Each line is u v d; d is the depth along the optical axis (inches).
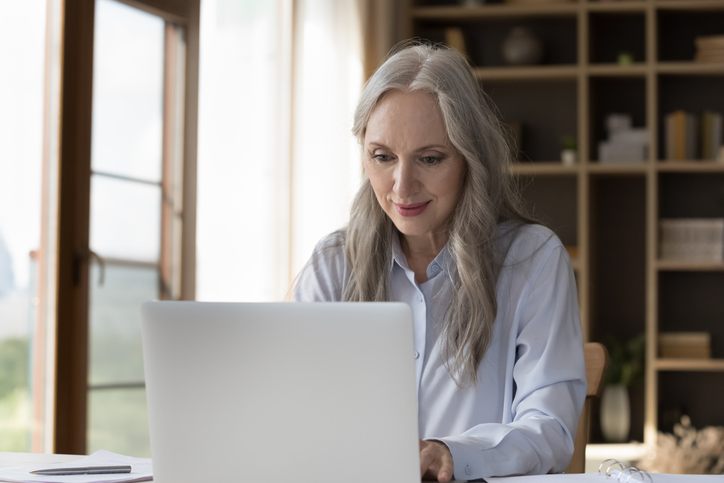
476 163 49.5
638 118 151.3
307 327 32.0
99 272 97.3
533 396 45.1
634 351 141.6
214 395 33.1
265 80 123.5
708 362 137.8
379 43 139.2
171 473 34.1
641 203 150.6
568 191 153.6
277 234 124.2
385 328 31.4
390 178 49.3
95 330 96.9
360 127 51.0
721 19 149.1
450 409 50.3
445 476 35.2
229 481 33.2
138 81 103.7
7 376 86.3
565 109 154.5
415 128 47.8
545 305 49.0
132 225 102.6
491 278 50.1
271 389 32.4
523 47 149.0
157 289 106.5
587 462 132.3
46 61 90.7
